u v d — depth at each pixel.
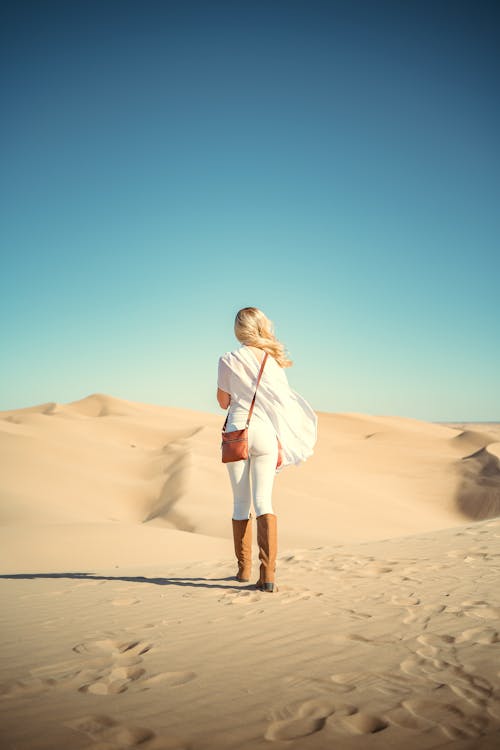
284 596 3.94
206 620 3.34
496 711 1.89
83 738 1.75
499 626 2.95
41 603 4.15
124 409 77.62
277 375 4.41
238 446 4.27
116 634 3.08
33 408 70.62
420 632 2.89
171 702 2.05
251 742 1.72
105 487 30.61
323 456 47.50
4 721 1.89
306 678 2.28
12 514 21.33
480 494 39.12
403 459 49.06
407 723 1.83
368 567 5.02
